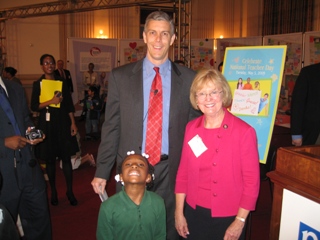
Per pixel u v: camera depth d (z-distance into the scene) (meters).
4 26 10.63
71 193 3.89
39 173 2.47
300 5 9.27
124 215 1.74
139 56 9.77
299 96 3.13
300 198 1.51
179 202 1.95
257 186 1.73
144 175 1.74
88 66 9.61
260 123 2.47
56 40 11.12
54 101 3.52
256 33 10.66
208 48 9.34
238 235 1.71
